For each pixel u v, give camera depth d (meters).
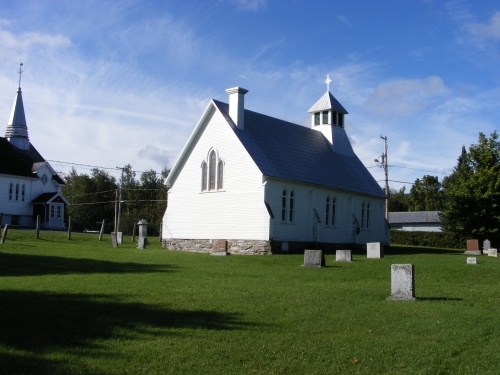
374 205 55.84
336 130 56.28
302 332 13.06
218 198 42.72
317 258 28.36
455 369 10.83
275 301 16.86
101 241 49.34
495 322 14.76
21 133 73.44
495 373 10.60
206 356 10.92
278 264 29.97
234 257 34.16
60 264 25.81
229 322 13.74
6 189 66.25
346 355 11.38
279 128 48.78
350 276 24.36
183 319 13.82
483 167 61.22
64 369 9.83
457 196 55.91
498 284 23.16
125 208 107.00
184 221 45.19
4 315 13.20
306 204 44.84
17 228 62.12
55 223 70.19
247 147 41.47
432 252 49.53
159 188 113.69
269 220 39.31
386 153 64.00
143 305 15.34
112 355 10.73
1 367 9.68
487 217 55.50
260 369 10.35
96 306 14.84
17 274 21.86
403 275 18.03
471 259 32.41
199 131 44.59
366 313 15.46
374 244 36.41
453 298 18.81
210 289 18.88
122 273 23.08
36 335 11.78
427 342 12.57
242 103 43.78
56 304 14.80
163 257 32.84
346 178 51.94
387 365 10.87
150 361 10.52
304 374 10.22
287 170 43.44
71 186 105.25
